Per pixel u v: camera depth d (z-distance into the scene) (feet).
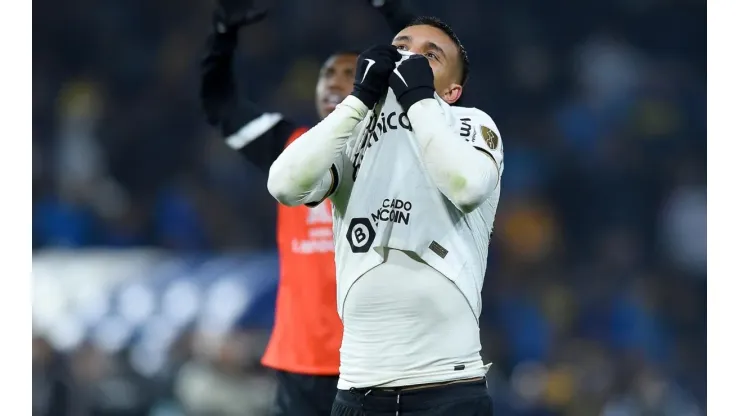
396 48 40.47
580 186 144.15
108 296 96.02
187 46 157.89
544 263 134.92
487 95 154.61
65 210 140.56
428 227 39.06
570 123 149.89
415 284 38.83
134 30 159.12
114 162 146.82
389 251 39.22
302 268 54.60
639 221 141.49
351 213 40.04
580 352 118.32
